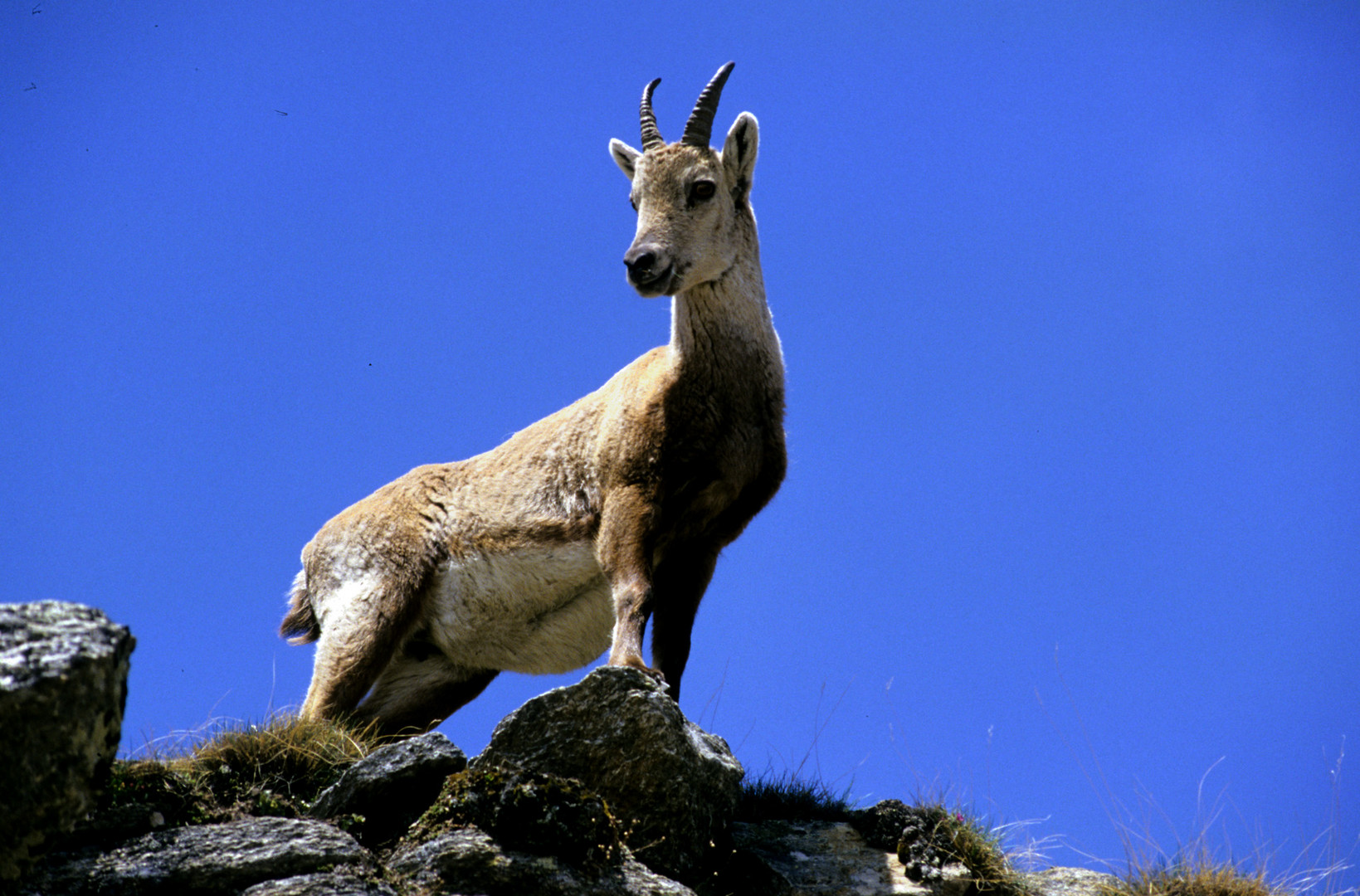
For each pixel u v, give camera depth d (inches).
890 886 821.9
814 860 857.5
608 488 949.8
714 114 1014.4
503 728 779.4
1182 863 881.5
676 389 940.0
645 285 936.3
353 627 1074.7
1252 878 857.5
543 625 1087.6
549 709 778.8
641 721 765.9
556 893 670.5
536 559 1043.9
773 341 1006.4
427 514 1107.9
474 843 676.1
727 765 820.0
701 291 965.2
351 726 1053.8
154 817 682.2
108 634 579.5
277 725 860.0
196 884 635.5
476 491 1091.9
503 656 1114.7
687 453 935.7
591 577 1034.7
